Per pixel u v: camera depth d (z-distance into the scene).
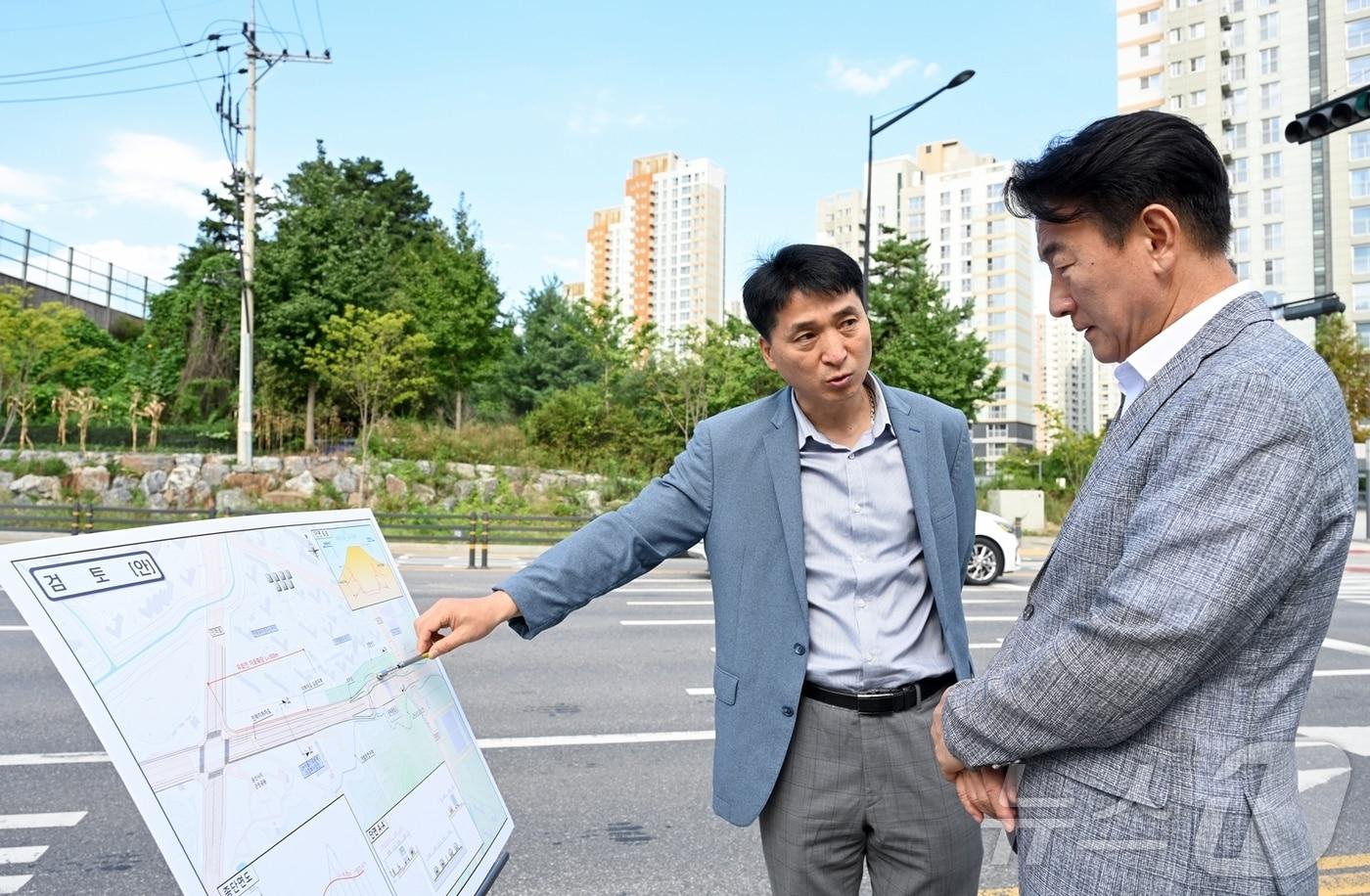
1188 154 1.13
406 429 22.30
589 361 33.38
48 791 3.77
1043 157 1.21
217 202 32.44
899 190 101.25
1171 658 1.01
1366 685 6.10
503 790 3.88
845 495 1.91
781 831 1.88
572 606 1.78
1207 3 56.75
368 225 31.17
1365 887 2.99
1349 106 8.77
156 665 1.00
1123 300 1.19
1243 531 1.00
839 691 1.85
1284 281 54.12
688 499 1.94
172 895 2.92
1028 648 1.22
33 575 0.91
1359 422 32.31
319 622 1.30
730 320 23.67
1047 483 29.67
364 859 1.17
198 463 19.80
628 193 109.75
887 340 23.30
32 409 22.36
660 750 4.43
